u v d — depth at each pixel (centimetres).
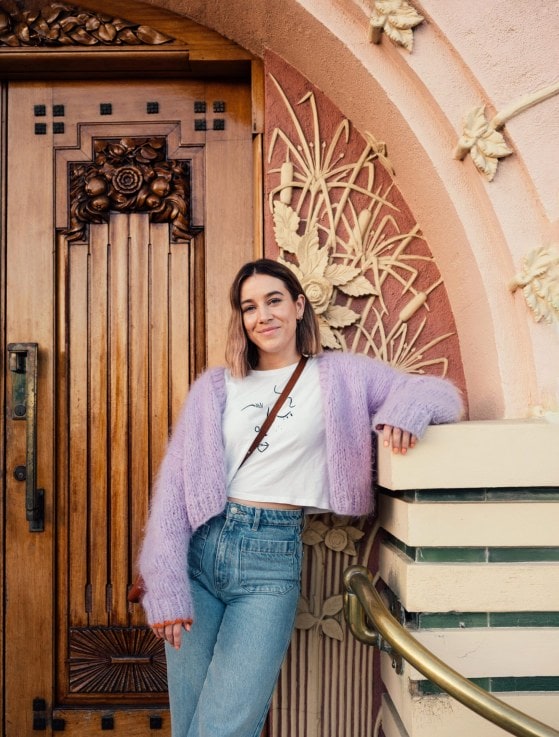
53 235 223
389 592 183
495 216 184
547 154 182
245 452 167
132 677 218
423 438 154
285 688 198
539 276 179
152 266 224
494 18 184
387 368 179
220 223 223
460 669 152
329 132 213
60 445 221
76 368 223
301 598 200
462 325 206
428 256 211
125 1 214
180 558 158
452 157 190
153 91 226
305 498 168
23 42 214
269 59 213
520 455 154
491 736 151
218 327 221
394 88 190
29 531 219
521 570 153
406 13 183
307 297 186
